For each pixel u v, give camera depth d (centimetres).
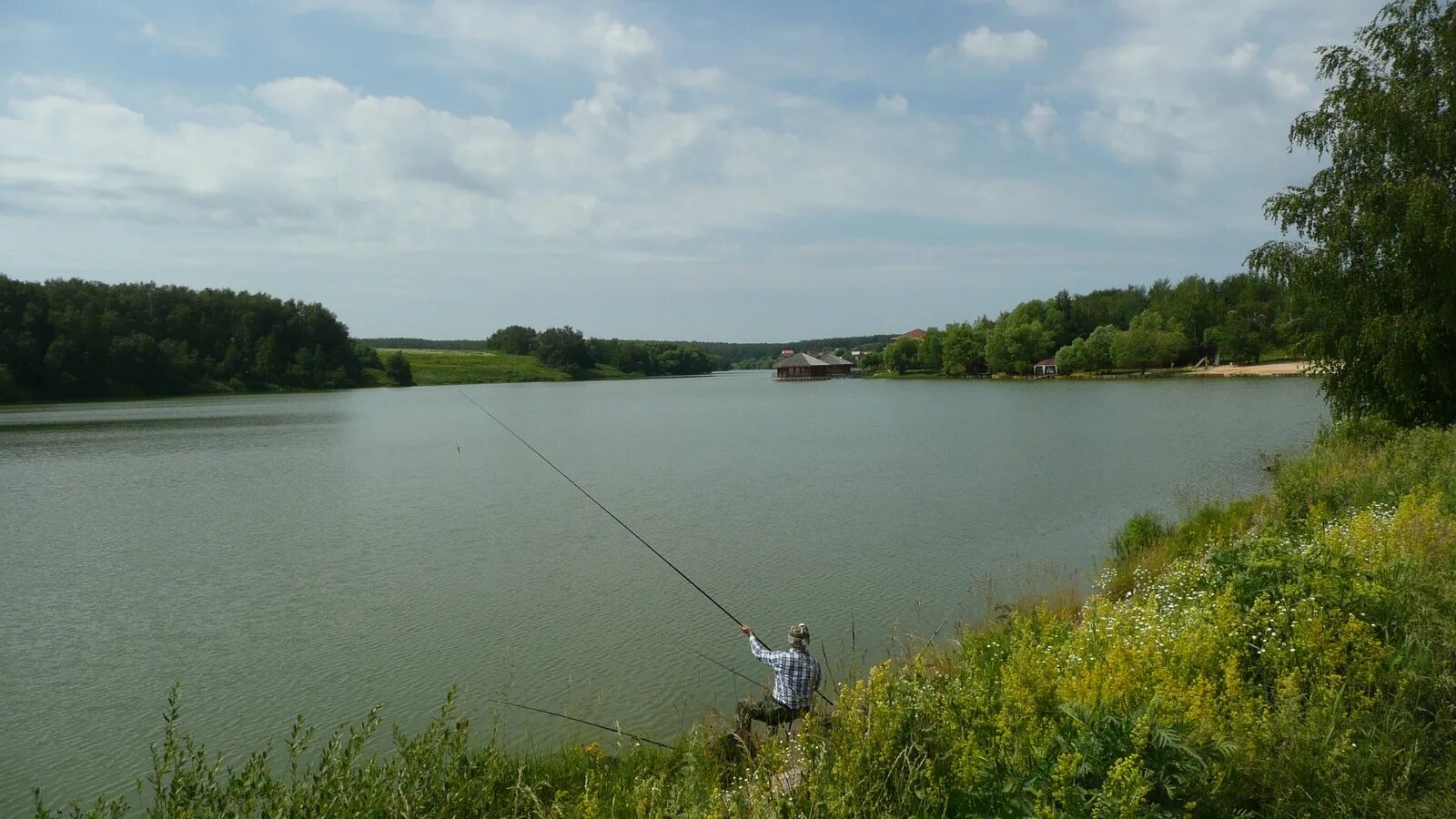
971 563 1767
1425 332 2131
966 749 501
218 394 12112
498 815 636
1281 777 472
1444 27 2142
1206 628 672
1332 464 1864
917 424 5875
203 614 1539
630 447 4678
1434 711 547
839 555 1880
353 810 584
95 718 1098
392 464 3950
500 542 2130
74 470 3741
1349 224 2236
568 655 1278
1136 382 10800
